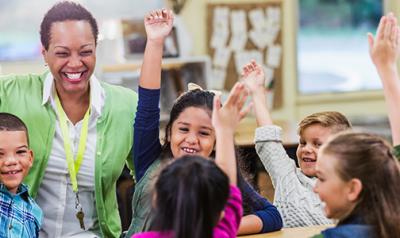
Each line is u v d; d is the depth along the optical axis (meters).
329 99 9.10
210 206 2.11
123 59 7.51
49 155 3.16
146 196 2.81
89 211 3.25
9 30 7.96
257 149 3.39
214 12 8.46
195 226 2.07
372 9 9.20
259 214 2.88
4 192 3.04
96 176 3.19
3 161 3.03
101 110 3.22
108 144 3.22
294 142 5.27
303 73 8.98
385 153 2.30
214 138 2.84
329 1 9.01
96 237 3.25
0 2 7.91
